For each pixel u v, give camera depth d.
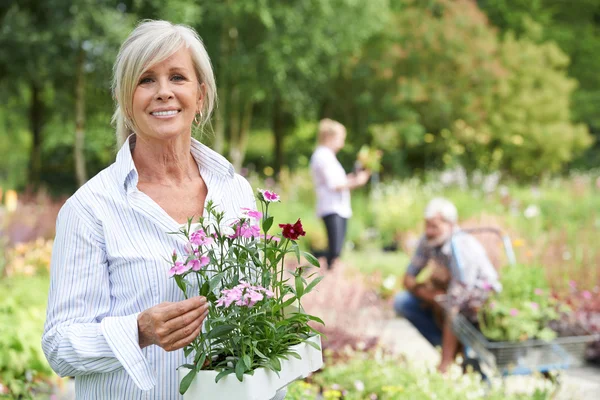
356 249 12.23
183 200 2.02
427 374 4.68
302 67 16.36
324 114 23.20
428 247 5.43
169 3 13.92
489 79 21.06
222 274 1.82
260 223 2.18
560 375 4.88
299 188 15.16
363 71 20.94
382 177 22.02
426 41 20.83
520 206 13.59
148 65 1.89
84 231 1.86
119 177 1.93
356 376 4.63
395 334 7.09
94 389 1.89
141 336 1.73
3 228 8.66
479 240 7.59
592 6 27.98
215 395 1.72
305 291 1.88
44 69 16.16
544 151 21.84
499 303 4.83
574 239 9.26
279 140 23.47
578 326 5.11
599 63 26.89
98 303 1.86
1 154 22.72
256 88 17.17
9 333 4.35
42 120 21.72
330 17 16.89
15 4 15.51
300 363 1.88
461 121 21.38
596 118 26.31
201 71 2.02
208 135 2.21
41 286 6.50
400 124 21.34
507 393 4.60
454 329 4.93
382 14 18.23
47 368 4.41
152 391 1.87
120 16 14.47
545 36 26.41
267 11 15.38
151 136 1.94
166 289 1.88
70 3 14.08
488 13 26.30
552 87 22.44
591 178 17.14
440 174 17.55
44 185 21.39
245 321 1.79
